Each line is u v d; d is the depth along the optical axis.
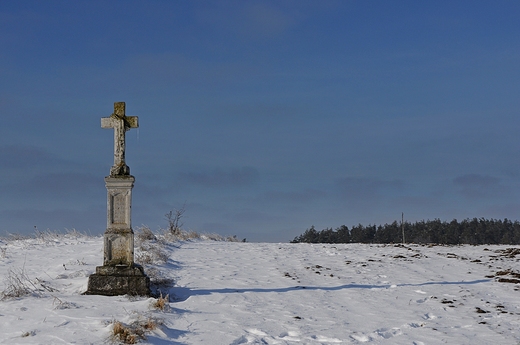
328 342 9.78
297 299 13.34
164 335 9.53
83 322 10.01
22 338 9.16
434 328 10.82
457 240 57.41
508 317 11.75
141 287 12.81
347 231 63.28
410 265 19.36
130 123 13.68
